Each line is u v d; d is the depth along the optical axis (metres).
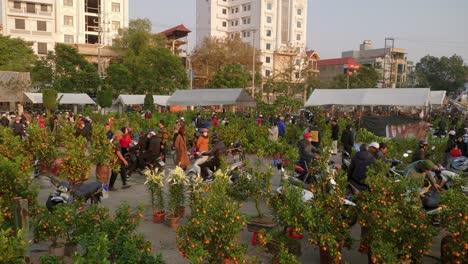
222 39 66.31
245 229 6.94
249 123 21.62
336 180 6.21
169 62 49.75
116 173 9.85
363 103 23.84
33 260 5.42
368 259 5.31
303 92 61.78
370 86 66.88
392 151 12.06
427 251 4.84
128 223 4.89
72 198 6.77
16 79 36.59
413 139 15.19
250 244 6.21
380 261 4.47
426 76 90.00
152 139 11.02
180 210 7.48
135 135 17.86
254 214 7.62
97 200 7.53
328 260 5.31
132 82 47.88
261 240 5.12
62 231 5.21
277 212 6.00
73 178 7.91
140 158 10.96
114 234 4.71
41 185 9.88
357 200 5.80
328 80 84.75
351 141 13.79
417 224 4.81
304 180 8.28
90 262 3.71
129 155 11.00
